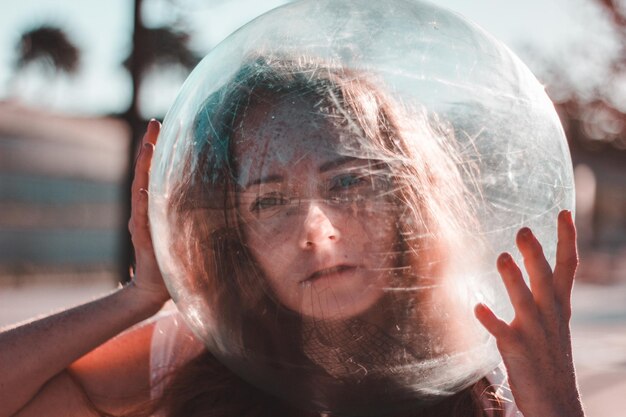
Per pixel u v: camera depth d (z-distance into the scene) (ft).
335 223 3.96
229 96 4.25
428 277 4.01
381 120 4.00
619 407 18.63
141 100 16.97
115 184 98.12
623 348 28.73
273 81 4.15
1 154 87.35
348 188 3.95
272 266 4.05
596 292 62.64
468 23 4.65
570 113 31.30
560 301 4.34
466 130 4.11
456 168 4.05
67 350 5.20
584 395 20.02
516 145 4.26
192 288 4.47
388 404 4.50
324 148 3.96
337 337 4.10
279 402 5.11
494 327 4.15
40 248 88.22
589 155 84.53
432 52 4.24
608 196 124.88
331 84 4.06
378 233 3.96
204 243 4.26
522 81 4.53
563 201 4.56
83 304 5.41
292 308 4.08
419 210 3.97
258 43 4.42
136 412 5.36
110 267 88.07
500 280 4.23
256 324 4.23
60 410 5.25
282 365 4.33
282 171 4.00
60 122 99.81
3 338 5.16
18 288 64.44
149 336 5.61
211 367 5.23
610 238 130.52
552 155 4.49
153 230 4.81
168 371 5.40
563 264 4.33
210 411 5.16
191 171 4.30
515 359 4.27
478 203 4.09
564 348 4.29
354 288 3.99
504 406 5.12
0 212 85.71
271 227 4.02
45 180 91.15
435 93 4.12
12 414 5.09
